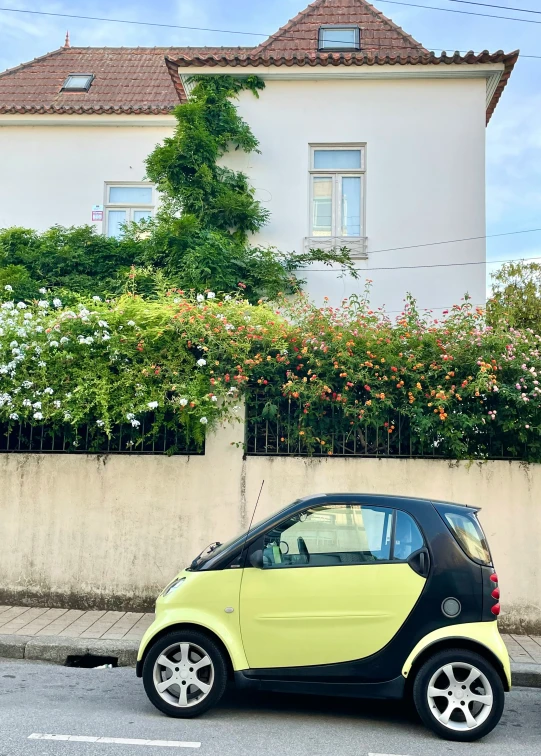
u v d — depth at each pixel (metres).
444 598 5.43
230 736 5.26
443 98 14.43
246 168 14.48
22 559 8.87
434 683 5.40
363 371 8.52
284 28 16.44
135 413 8.49
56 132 16.73
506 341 8.79
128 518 8.80
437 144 14.35
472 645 5.44
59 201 16.55
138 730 5.31
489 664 5.36
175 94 17.81
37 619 8.23
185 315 8.75
